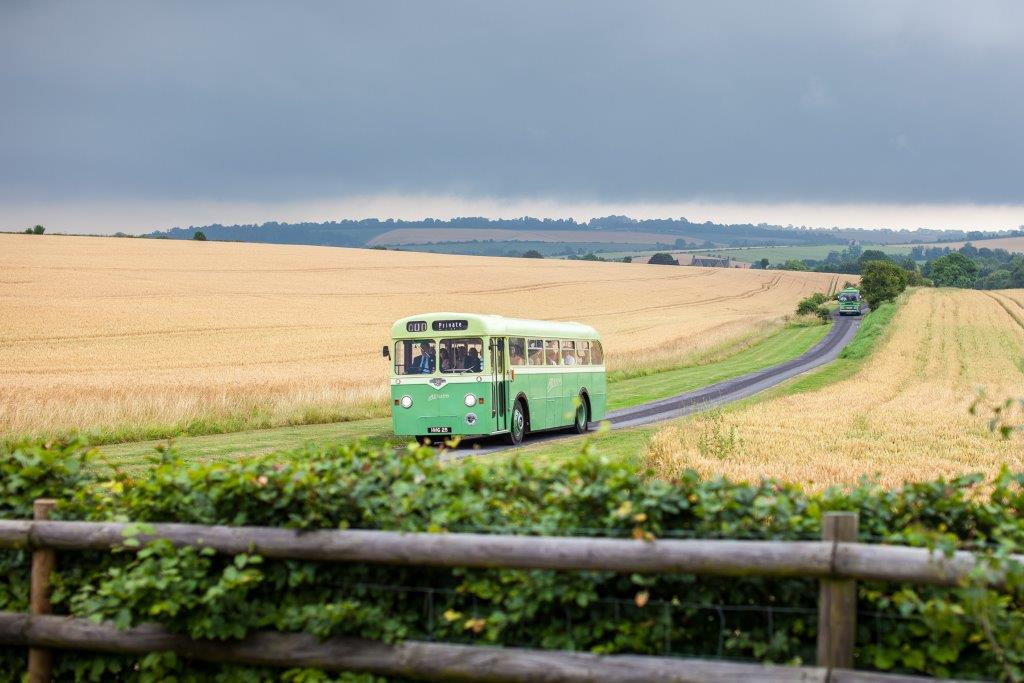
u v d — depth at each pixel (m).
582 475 6.09
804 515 5.67
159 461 7.59
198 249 122.69
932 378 54.22
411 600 6.02
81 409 28.17
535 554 5.48
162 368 50.34
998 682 5.01
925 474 18.50
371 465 6.50
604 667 5.29
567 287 122.56
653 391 46.50
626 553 5.33
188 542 6.16
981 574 4.84
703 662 5.17
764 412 33.41
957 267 198.50
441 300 98.94
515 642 5.75
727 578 5.49
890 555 5.00
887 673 5.07
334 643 5.83
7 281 86.19
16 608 6.74
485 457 22.67
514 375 26.52
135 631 6.19
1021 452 23.64
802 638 5.45
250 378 43.41
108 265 100.69
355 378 43.28
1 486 7.16
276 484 6.19
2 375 45.50
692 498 5.64
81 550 6.60
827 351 74.88
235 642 6.00
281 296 91.25
